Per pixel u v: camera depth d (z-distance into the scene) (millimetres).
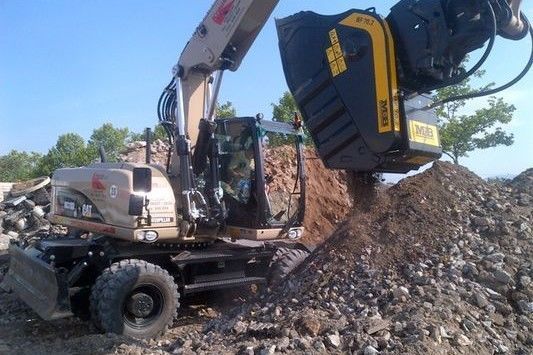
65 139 51375
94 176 7887
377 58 4594
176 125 8102
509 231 6281
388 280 5734
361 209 7090
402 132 4527
